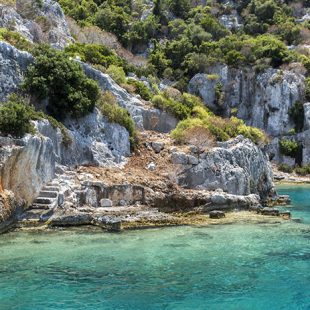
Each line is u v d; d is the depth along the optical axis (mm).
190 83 79500
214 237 19766
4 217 18547
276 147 73312
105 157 27781
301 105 75375
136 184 24984
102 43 56438
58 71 27047
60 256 16062
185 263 15734
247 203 27594
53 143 24344
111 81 35938
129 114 32594
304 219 25250
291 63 80625
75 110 27469
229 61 81438
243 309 11961
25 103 24625
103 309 11664
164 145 30656
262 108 78062
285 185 54156
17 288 12953
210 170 28156
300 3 110250
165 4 100125
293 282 14000
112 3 89938
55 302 12016
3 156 18891
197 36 87438
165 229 21109
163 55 82312
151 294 12766
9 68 26359
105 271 14609
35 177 21344
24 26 38438
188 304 12156
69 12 71062
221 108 79750
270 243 18844
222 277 14359
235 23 102562
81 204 23016
